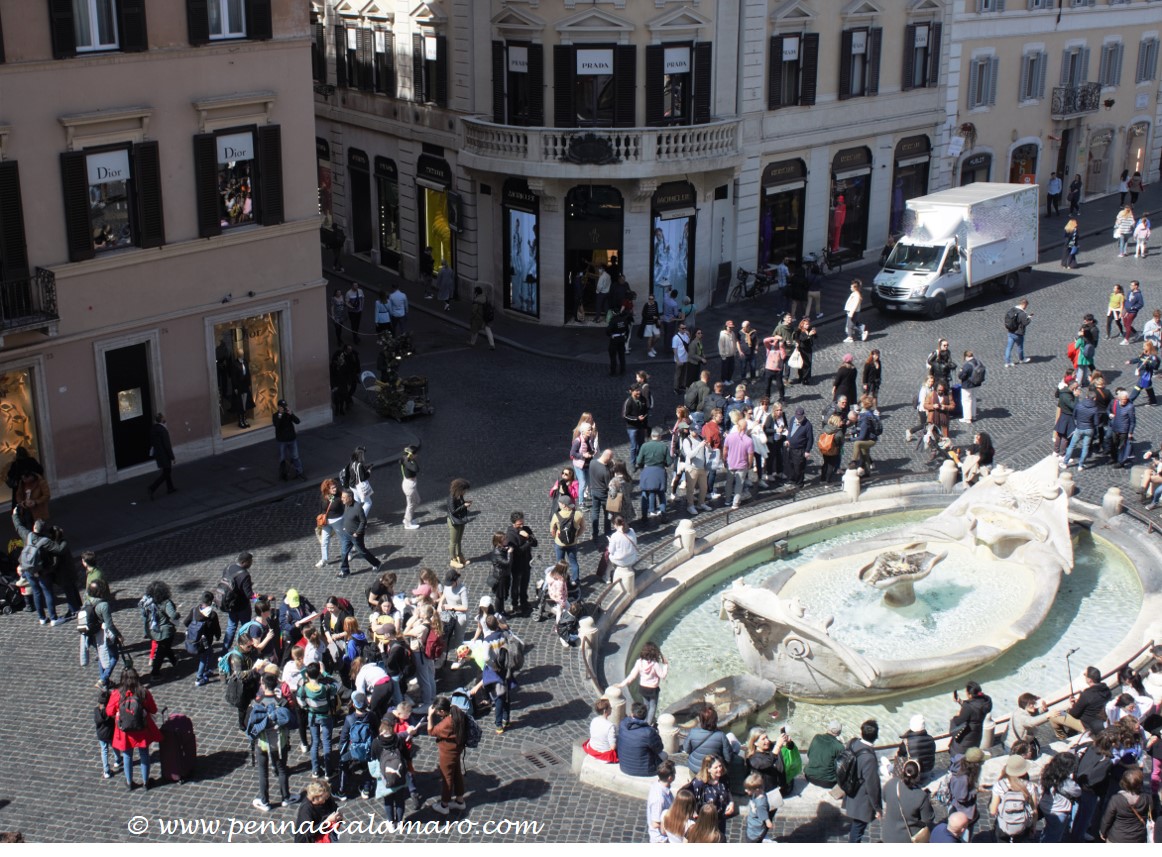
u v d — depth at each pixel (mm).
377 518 27672
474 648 19859
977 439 27891
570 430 32969
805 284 41844
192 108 28766
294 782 18625
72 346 27875
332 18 50469
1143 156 65000
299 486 29266
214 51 28812
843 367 31641
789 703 21078
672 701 21031
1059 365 36781
